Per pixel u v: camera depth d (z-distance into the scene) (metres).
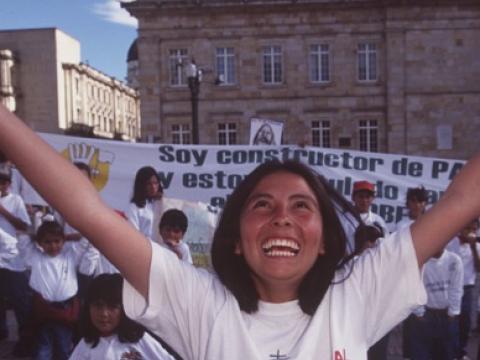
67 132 75.94
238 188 2.64
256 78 43.59
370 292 2.53
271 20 43.25
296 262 2.47
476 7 42.06
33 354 7.94
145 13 43.31
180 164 11.57
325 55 43.62
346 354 2.41
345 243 2.63
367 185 9.08
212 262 2.62
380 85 43.16
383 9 42.66
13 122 2.36
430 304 7.62
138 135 109.00
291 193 2.54
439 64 42.50
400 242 2.52
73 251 8.31
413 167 11.62
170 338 2.56
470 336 11.01
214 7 43.03
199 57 43.47
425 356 7.70
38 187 2.37
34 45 73.62
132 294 2.51
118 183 11.41
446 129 42.56
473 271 9.52
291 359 2.40
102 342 4.71
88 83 83.81
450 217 2.49
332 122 43.59
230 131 44.06
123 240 2.42
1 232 9.93
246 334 2.43
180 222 7.96
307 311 2.50
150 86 43.75
